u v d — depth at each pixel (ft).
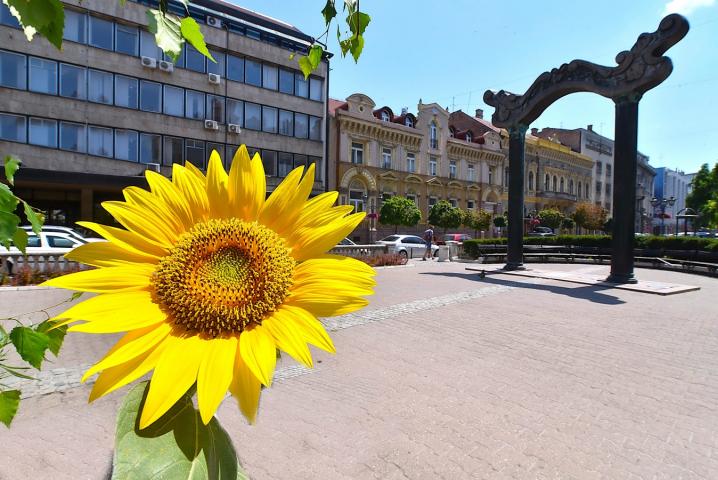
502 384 15.43
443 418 12.69
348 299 2.53
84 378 1.96
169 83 84.53
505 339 21.47
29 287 32.63
